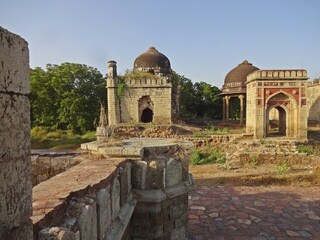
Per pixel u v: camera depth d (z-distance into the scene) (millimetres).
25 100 1448
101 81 31672
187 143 4449
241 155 13688
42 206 1696
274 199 7488
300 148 14625
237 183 9656
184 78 37625
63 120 26391
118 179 2963
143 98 21062
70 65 29641
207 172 11969
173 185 4008
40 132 23656
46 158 4352
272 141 15547
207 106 38375
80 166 2955
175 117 25062
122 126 18469
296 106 16344
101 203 2260
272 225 5758
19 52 1370
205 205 7016
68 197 1909
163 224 3822
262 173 11367
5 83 1252
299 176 10195
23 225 1383
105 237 2357
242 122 25047
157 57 25047
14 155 1326
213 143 16656
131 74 22000
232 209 6715
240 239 5141
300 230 5520
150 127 18750
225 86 26078
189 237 5176
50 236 1444
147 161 3691
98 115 27500
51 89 27266
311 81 29141
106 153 3689
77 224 1776
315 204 7047
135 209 3689
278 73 16438
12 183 1302
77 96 27125
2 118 1236
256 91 16562
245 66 25750
